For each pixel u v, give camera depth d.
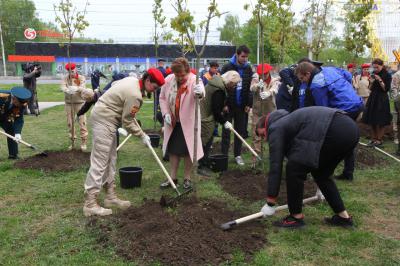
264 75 7.18
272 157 4.08
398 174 6.43
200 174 6.45
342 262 3.65
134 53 48.56
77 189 5.66
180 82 5.29
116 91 4.61
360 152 7.59
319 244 3.99
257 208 4.96
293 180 4.16
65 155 7.29
